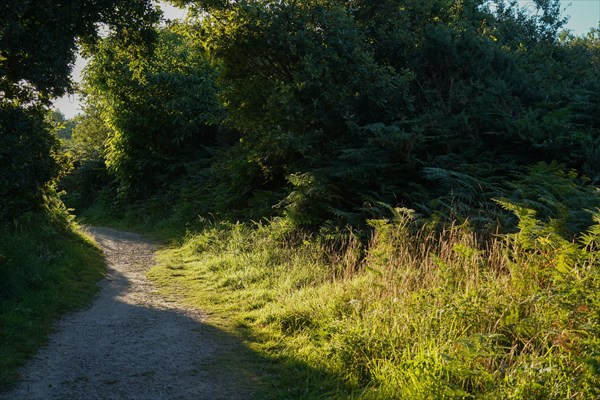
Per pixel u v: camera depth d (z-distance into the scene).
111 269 10.31
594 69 17.08
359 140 11.61
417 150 11.13
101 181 29.59
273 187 14.68
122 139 22.84
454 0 19.91
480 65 13.07
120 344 5.80
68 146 34.06
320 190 10.39
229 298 7.80
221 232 12.29
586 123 11.53
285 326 6.25
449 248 6.57
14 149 8.30
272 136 12.25
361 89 12.02
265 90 12.91
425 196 9.82
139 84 21.05
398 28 13.88
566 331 4.06
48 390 4.58
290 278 8.22
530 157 10.68
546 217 7.66
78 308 7.25
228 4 12.21
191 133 21.61
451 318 4.84
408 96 12.13
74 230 12.28
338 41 11.76
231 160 16.34
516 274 5.25
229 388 4.67
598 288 4.29
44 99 10.00
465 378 4.09
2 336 5.69
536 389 3.65
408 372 4.24
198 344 5.81
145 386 4.71
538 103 12.38
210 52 13.02
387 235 7.75
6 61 8.73
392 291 5.95
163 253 12.61
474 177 9.89
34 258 8.20
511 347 4.45
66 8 8.66
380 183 10.56
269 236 10.81
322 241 9.95
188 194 18.11
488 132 10.95
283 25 11.90
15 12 7.61
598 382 3.52
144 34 10.56
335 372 4.82
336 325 5.46
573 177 9.16
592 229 5.92
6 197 10.09
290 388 4.64
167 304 7.61
